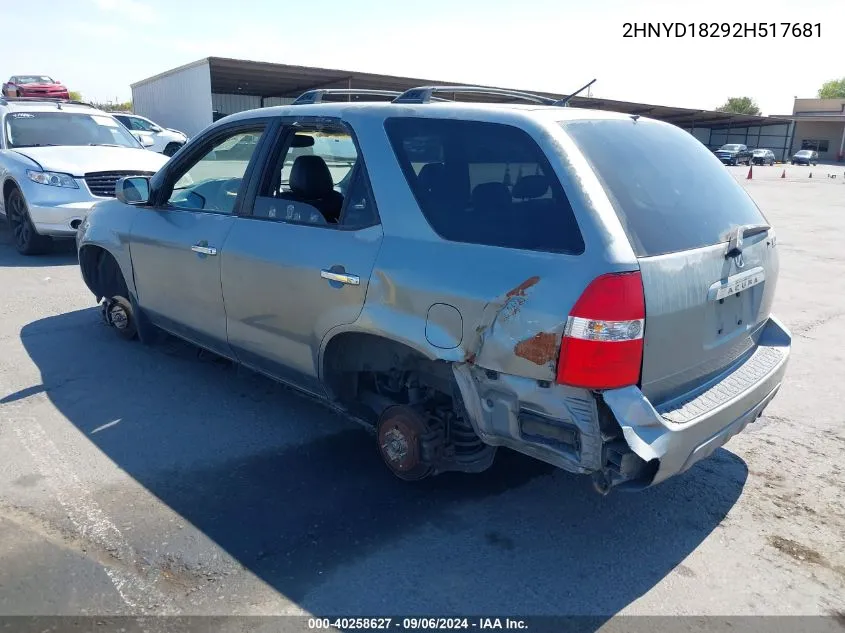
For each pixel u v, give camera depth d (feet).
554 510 10.95
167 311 15.14
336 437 13.14
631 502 11.28
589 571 9.50
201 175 14.25
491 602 8.81
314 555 9.59
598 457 8.43
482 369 9.15
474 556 9.72
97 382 15.37
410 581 9.14
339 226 10.98
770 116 211.20
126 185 15.05
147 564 9.24
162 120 103.45
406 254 9.89
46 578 8.89
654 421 8.36
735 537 10.41
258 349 12.76
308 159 12.11
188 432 13.15
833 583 9.41
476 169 9.66
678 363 9.14
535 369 8.57
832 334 21.47
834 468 12.69
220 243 12.94
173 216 14.52
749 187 90.53
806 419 14.94
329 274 10.71
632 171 9.60
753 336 11.39
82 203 26.27
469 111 10.00
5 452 12.14
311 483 11.46
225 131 13.67
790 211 59.72
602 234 8.38
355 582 9.07
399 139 10.55
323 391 11.89
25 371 15.87
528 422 8.93
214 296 13.35
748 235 10.71
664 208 9.45
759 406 10.39
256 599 8.68
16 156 27.37
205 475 11.59
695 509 11.15
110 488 11.09
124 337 18.07
